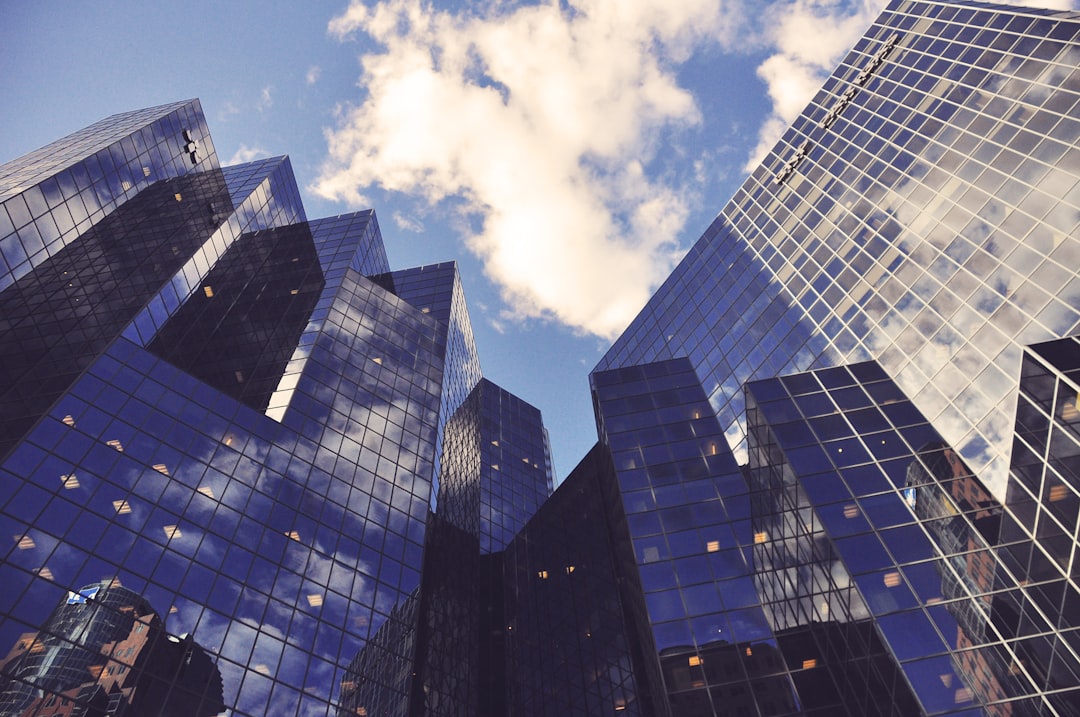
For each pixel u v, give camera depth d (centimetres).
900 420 4300
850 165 6806
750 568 3916
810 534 3828
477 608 6406
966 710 2870
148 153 6994
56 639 2956
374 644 4122
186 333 5828
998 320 4200
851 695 3209
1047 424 3409
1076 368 3344
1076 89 4772
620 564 5159
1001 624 3106
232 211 7719
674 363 6062
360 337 6688
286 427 4978
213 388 4859
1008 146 5006
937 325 4606
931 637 3152
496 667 6100
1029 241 4319
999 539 3409
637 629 4766
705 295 7644
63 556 3234
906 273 5134
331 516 4612
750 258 7338
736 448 4938
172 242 6538
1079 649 2891
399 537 4944
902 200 5706
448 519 6300
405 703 4078
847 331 5322
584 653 5428
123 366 4488
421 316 8019
